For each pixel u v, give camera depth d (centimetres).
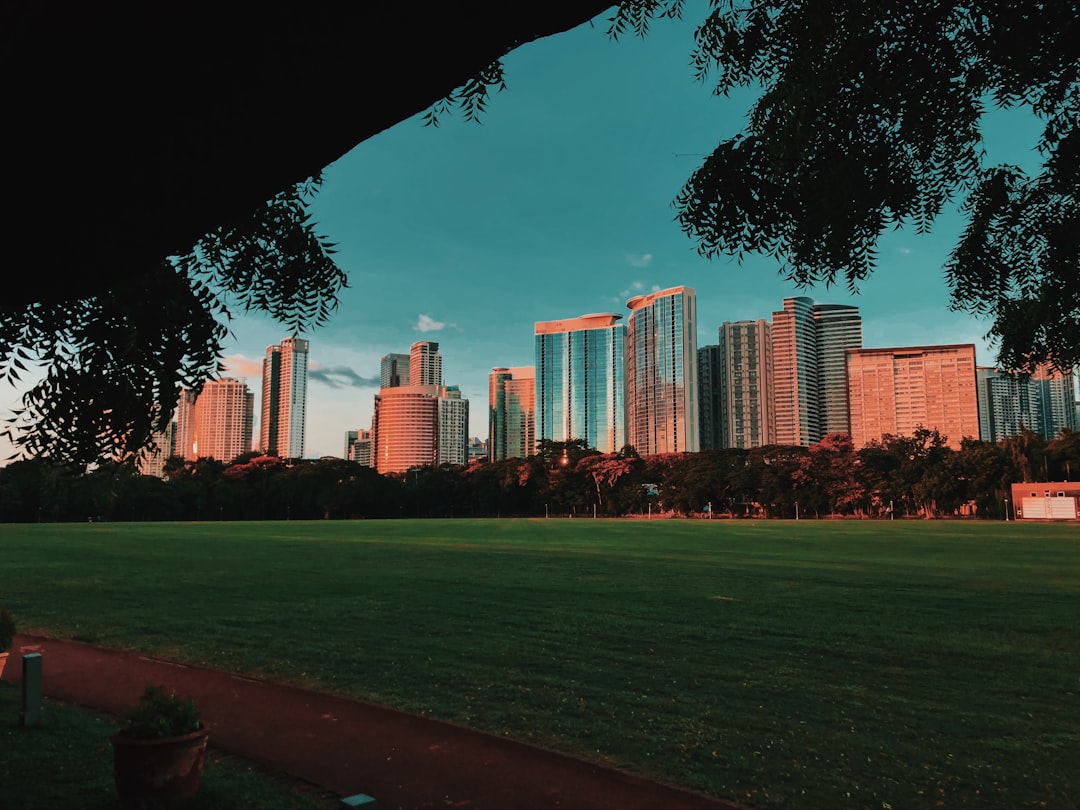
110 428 418
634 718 831
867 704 888
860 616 1520
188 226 190
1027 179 502
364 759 703
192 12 132
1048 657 1141
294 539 4516
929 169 455
